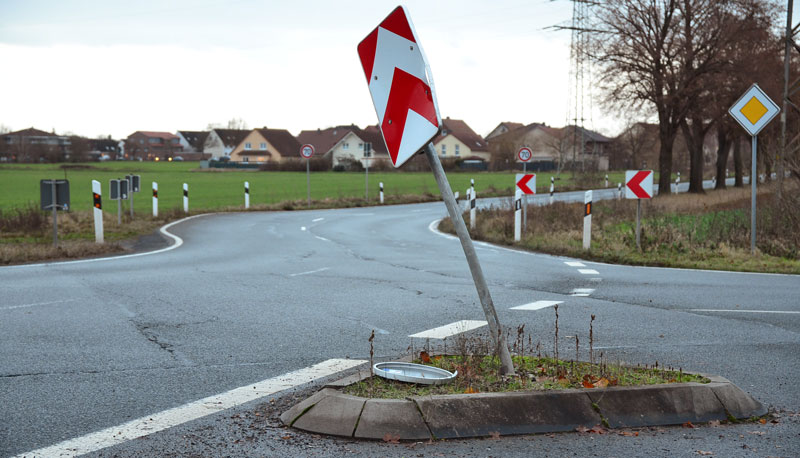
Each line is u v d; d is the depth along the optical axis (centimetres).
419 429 432
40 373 593
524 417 447
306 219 2759
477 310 899
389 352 671
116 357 648
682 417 467
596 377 512
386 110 438
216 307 905
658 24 4047
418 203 4119
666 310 917
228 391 543
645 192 1616
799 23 1878
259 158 12900
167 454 412
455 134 13275
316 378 579
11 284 1082
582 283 1159
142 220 2444
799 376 603
